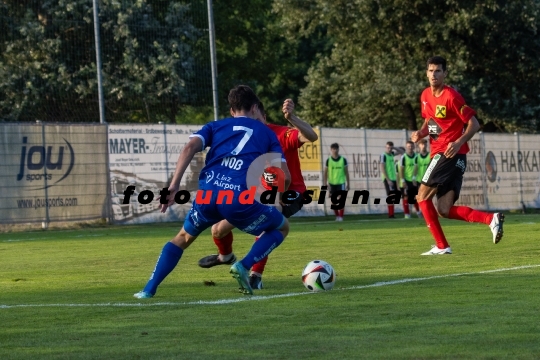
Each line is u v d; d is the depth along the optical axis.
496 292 18.09
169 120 88.88
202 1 92.38
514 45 97.31
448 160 28.55
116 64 88.75
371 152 73.12
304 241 37.94
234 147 17.97
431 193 29.11
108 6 87.69
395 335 13.00
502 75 99.06
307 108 107.81
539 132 99.00
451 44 96.00
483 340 12.42
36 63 87.00
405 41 98.88
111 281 23.30
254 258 18.30
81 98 87.06
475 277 21.25
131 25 87.50
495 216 27.73
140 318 15.42
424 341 12.43
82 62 88.94
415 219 63.62
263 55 128.88
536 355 11.27
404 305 16.34
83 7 87.62
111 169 60.31
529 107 97.69
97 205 59.69
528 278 20.80
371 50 102.62
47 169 57.66
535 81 100.12
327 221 61.66
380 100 99.38
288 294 18.59
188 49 88.56
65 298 19.09
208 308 16.55
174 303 17.42
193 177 64.12
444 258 27.55
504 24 95.25
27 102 86.12
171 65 86.06
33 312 16.61
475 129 28.08
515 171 81.75
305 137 22.12
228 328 14.03
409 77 96.69
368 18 96.69
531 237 37.25
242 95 18.72
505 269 23.16
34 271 27.30
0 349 12.59
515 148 81.88
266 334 13.36
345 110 105.38
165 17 90.12
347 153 71.31
